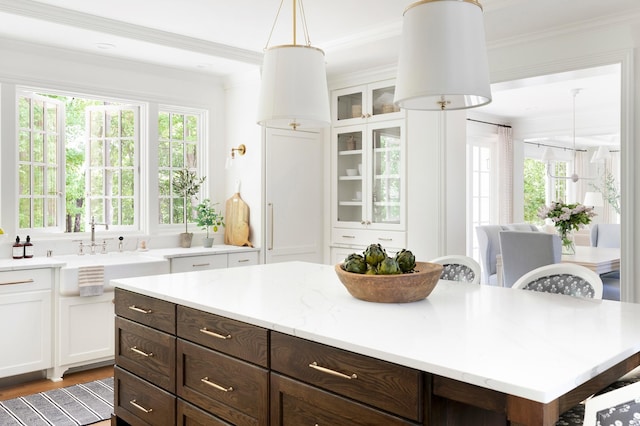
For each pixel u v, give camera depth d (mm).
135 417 2594
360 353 1518
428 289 2094
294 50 2381
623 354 1417
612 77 5395
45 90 4156
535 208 9719
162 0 3410
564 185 10375
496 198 7766
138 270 4082
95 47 4133
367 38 4086
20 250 3982
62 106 4535
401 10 3621
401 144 4715
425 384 1378
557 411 1213
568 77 3943
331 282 2605
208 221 4863
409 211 4668
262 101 2410
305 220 5227
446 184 4461
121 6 3523
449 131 4488
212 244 4875
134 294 2576
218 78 5199
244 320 1915
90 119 4789
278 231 4996
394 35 3947
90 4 3482
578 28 3660
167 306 2342
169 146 4992
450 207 4516
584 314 1871
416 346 1480
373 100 4945
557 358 1358
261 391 1877
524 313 1888
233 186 5191
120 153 4777
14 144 4031
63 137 4547
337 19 3791
